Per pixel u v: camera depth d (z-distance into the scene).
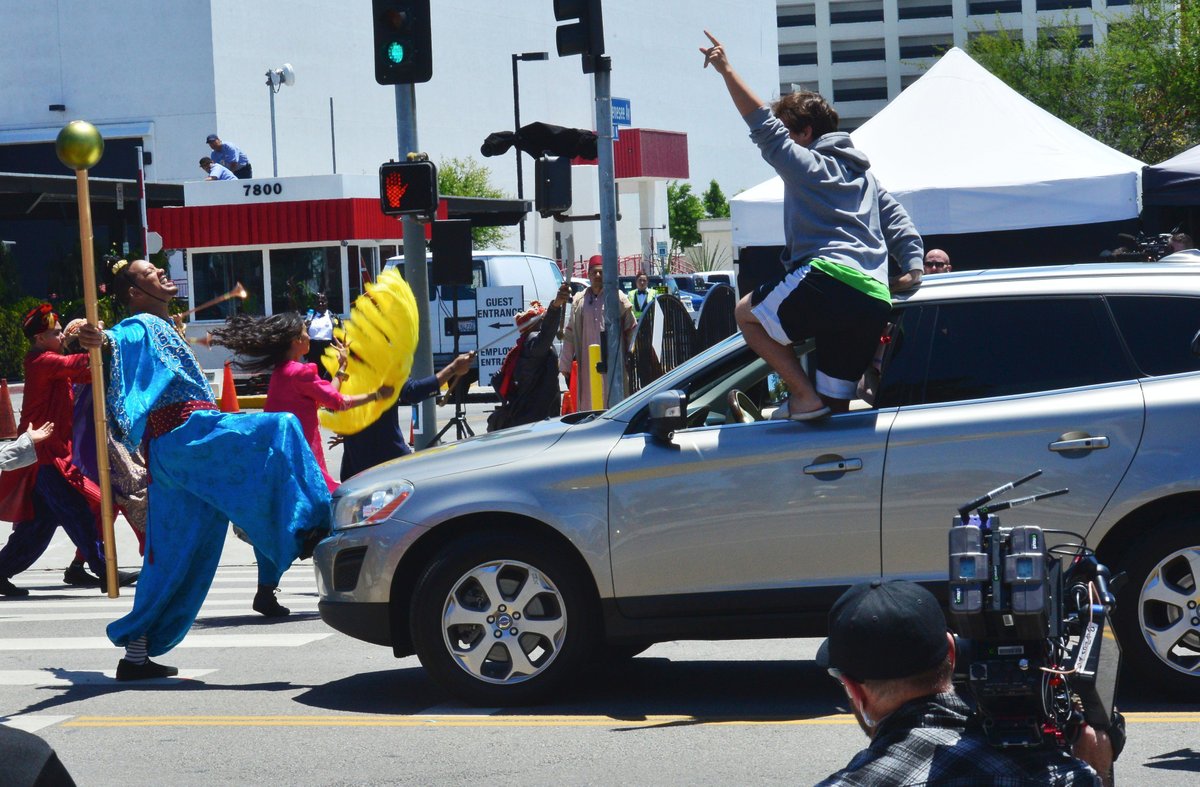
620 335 13.30
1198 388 6.85
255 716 7.59
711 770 6.33
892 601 3.05
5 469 10.38
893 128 16.20
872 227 7.12
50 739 7.27
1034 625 3.09
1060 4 129.62
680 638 7.21
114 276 8.24
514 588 7.36
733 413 7.36
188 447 7.99
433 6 63.81
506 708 7.40
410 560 7.53
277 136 54.16
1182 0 53.50
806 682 7.94
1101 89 63.53
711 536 7.09
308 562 14.20
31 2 51.78
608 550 7.18
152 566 8.28
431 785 6.27
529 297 30.97
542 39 71.31
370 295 10.19
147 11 51.09
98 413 8.55
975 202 15.07
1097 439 6.82
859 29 135.00
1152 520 6.91
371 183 37.03
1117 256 12.03
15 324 38.28
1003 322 7.10
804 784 6.09
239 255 36.69
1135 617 6.84
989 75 16.62
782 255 7.39
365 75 59.31
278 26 54.19
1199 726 6.62
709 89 88.75
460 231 13.84
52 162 51.66
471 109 66.12
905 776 2.99
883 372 7.13
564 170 13.78
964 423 6.93
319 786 6.31
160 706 7.88
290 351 10.32
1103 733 3.37
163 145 51.16
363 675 8.57
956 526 3.23
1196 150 15.60
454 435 22.94
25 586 12.81
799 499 7.01
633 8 80.31
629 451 7.22
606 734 6.96
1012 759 3.02
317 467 8.20
